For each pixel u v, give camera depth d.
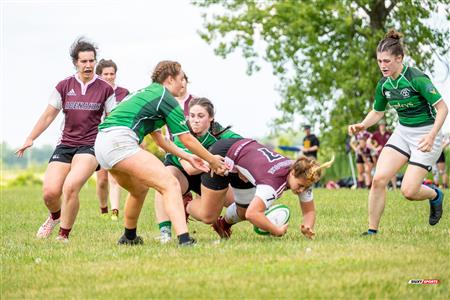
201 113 12.12
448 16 42.84
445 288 8.57
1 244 13.23
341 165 42.44
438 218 13.12
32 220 18.88
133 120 10.97
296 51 47.19
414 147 12.17
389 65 11.87
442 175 31.38
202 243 11.55
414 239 11.47
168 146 11.46
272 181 11.07
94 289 8.79
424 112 12.02
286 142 57.88
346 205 19.45
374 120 12.70
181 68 11.37
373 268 9.27
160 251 10.81
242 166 11.40
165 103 10.98
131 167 10.95
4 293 8.89
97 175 18.41
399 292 8.31
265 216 11.10
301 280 8.73
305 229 11.52
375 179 12.27
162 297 8.27
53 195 13.43
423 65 43.31
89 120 13.43
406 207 18.39
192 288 8.53
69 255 11.06
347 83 44.81
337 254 10.04
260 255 10.09
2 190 39.91
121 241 12.36
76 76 13.53
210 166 11.27
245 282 8.68
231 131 12.43
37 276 9.64
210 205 12.01
